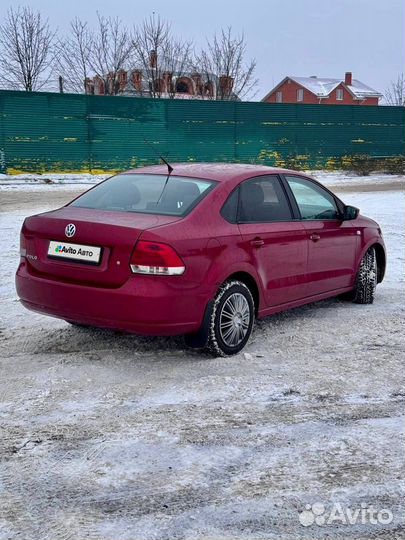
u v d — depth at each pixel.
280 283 5.78
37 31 33.84
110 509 3.08
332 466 3.51
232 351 5.28
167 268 4.66
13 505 3.11
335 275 6.57
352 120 29.06
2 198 18.47
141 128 24.73
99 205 5.50
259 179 5.84
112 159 24.42
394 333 6.01
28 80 33.97
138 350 5.39
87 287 4.82
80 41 35.09
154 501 3.15
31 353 5.32
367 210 16.39
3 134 22.58
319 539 2.88
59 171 23.66
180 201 5.24
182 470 3.45
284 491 3.26
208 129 25.98
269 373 4.91
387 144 30.05
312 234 6.13
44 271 5.10
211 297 5.03
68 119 23.48
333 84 72.38
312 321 6.41
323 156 28.78
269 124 27.23
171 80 37.06
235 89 38.22
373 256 7.24
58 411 4.17
